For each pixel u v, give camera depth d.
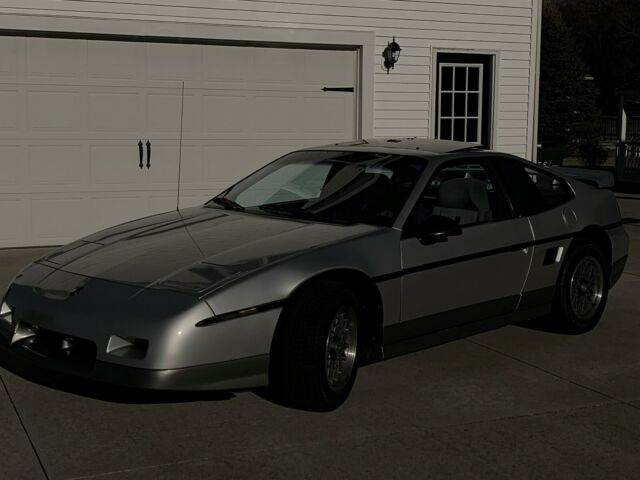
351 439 4.30
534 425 4.56
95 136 9.64
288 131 10.67
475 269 5.51
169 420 4.52
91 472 3.86
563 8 52.88
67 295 4.52
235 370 4.34
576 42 51.19
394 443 4.27
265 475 3.86
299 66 10.66
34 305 4.58
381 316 4.95
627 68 49.50
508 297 5.80
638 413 4.78
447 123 11.91
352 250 4.83
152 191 9.98
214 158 10.27
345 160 5.91
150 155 9.92
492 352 5.95
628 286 8.33
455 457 4.11
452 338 5.49
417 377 5.35
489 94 12.08
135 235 5.26
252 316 4.35
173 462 3.98
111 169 9.76
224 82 10.22
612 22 49.50
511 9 11.98
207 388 4.28
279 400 4.85
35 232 9.51
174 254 4.78
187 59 10.00
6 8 9.08
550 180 6.38
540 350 6.01
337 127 10.99
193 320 4.20
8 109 9.25
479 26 11.77
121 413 4.60
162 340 4.17
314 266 4.58
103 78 9.61
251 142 10.45
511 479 3.89
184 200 10.16
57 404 4.71
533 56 12.24
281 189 5.89
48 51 9.33
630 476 3.96
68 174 9.57
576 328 6.36
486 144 12.18
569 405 4.89
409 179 5.48
